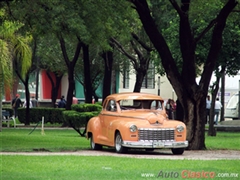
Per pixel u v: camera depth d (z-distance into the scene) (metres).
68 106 73.19
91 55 89.06
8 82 54.41
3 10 45.59
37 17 43.28
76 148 41.62
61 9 43.00
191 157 35.84
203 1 49.75
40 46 87.19
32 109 82.44
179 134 37.81
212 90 63.34
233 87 102.44
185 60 44.47
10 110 86.88
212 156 37.09
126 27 48.94
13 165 28.08
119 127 37.66
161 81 115.12
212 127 63.94
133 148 37.94
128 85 119.69
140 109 40.00
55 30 44.28
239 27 58.34
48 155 33.81
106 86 69.81
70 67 72.62
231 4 43.50
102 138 39.94
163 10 65.00
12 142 46.62
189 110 44.25
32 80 132.62
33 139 50.38
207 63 44.72
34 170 26.44
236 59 60.41
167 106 53.66
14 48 55.28
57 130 68.25
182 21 44.06
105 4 45.34
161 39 44.41
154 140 37.31
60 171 26.16
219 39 44.44
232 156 37.22
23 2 43.03
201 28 55.88
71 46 87.00
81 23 43.97
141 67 71.31
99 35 46.69
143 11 43.91
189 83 44.38
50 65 96.75
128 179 23.81
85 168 27.42
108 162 30.17
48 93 133.62
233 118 100.62
